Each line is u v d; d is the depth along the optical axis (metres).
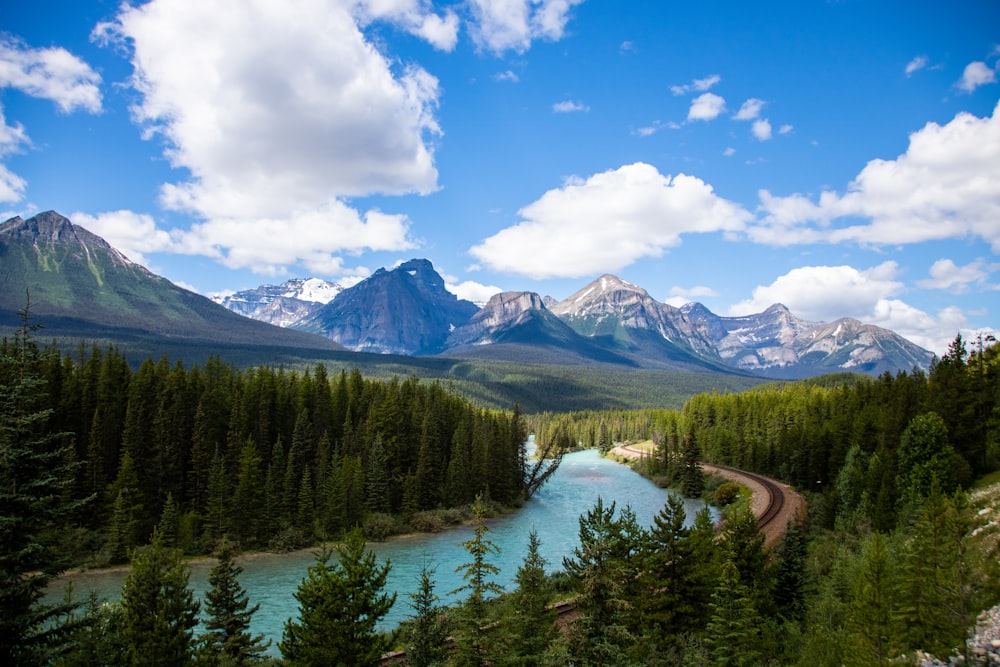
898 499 65.69
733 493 112.62
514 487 124.62
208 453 91.12
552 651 28.09
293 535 85.56
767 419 164.00
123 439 85.56
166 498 86.44
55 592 63.00
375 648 33.38
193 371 106.38
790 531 47.00
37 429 77.88
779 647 38.16
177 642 32.09
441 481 112.94
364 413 121.38
